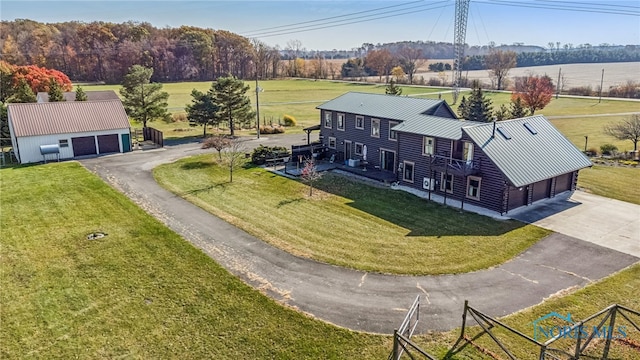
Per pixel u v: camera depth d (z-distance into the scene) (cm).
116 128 4328
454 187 2991
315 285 1855
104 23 12200
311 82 13262
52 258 2100
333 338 1512
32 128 3956
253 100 9269
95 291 1811
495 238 2334
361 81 13612
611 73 15788
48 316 1642
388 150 3591
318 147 4119
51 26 11762
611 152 4300
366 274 1947
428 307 1686
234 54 14162
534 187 2875
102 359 1417
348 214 2719
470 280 1889
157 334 1538
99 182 3319
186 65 12875
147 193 3094
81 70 11375
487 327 1546
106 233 2391
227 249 2202
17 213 2677
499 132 2952
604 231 2419
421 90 10794
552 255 2127
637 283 1853
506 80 11781
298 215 2697
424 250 2192
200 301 1734
